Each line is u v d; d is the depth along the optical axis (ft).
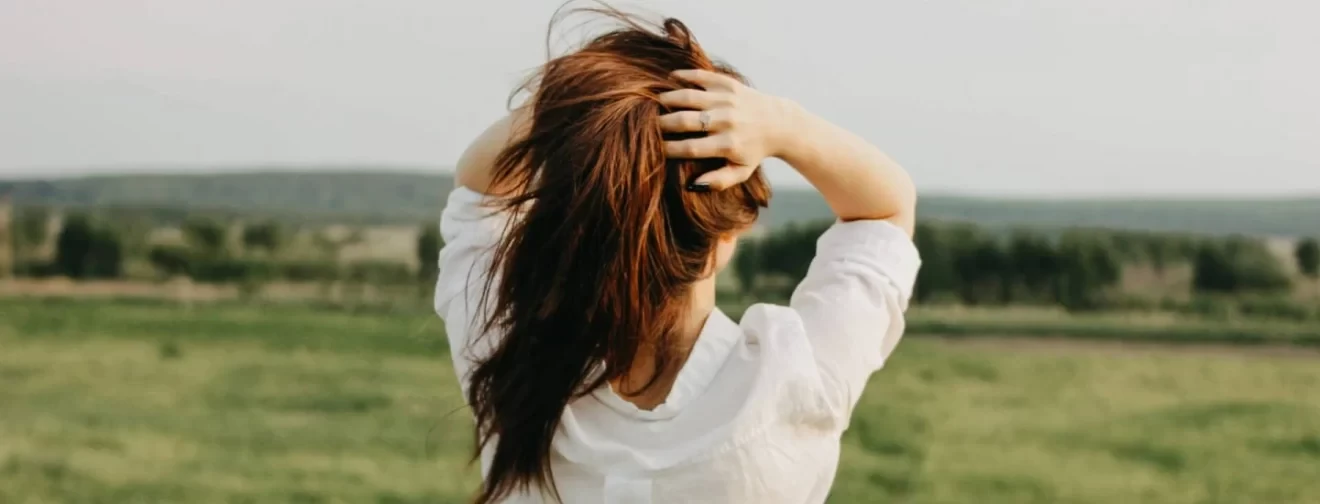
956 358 83.51
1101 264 105.81
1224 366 80.94
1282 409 67.46
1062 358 83.35
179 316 89.15
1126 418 65.46
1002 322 98.43
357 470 51.88
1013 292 106.52
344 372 71.41
